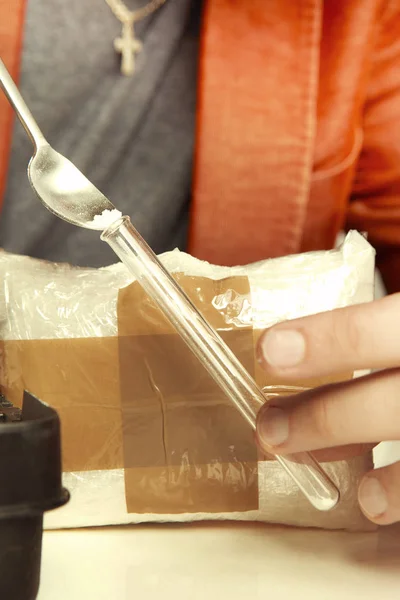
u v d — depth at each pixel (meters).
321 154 0.63
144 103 0.62
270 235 0.63
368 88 0.65
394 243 0.65
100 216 0.37
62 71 0.61
